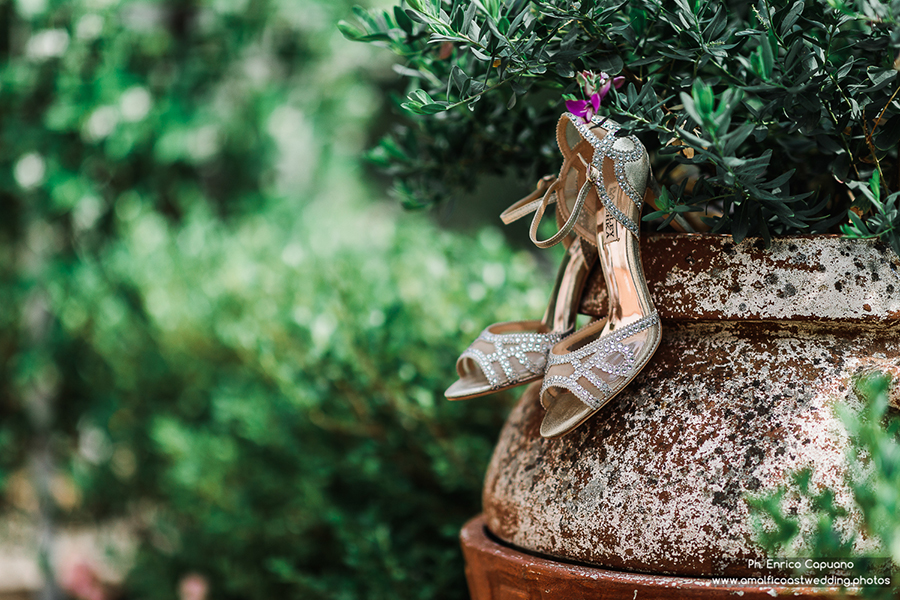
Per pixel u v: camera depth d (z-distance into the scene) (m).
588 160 1.09
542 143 1.31
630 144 1.08
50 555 2.71
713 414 1.08
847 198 1.18
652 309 1.09
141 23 2.60
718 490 1.06
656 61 1.11
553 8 1.08
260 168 3.07
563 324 1.18
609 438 1.11
